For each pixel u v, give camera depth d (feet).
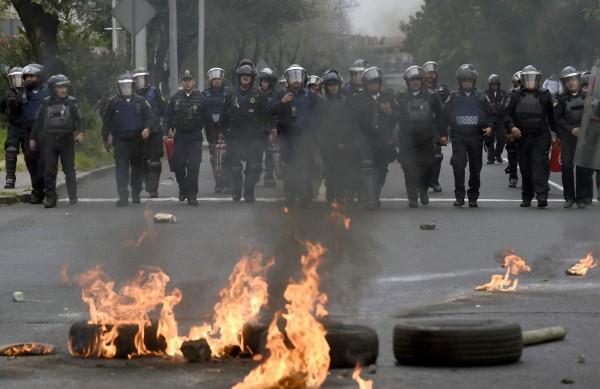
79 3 246.68
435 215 133.59
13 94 157.17
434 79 157.99
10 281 86.28
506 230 118.21
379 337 63.82
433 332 55.98
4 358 59.06
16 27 256.73
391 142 142.31
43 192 151.23
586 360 57.72
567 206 144.46
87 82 257.34
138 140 147.74
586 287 81.87
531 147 145.28
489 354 56.24
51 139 145.69
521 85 145.38
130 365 57.00
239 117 150.10
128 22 192.24
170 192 167.53
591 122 140.67
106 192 168.76
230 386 52.16
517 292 79.66
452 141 145.79
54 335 65.51
